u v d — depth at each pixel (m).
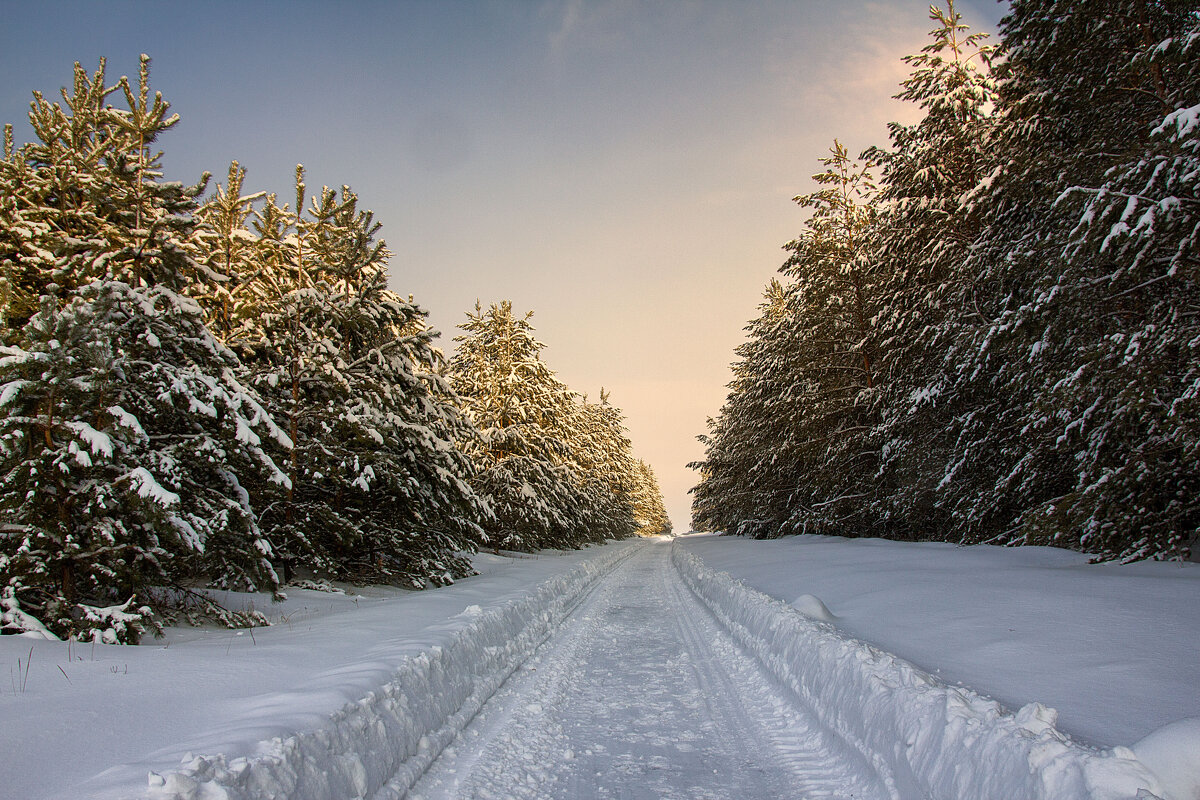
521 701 5.89
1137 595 6.01
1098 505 9.03
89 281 8.05
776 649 6.61
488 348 25.84
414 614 7.78
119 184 8.71
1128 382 8.52
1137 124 10.48
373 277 11.63
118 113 8.38
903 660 4.59
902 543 15.34
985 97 15.01
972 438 14.18
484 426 24.28
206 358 8.16
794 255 21.69
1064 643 4.83
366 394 11.32
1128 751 2.46
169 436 7.36
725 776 4.15
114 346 6.76
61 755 3.00
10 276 7.57
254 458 7.91
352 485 10.16
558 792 3.93
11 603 5.57
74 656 4.98
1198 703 3.41
